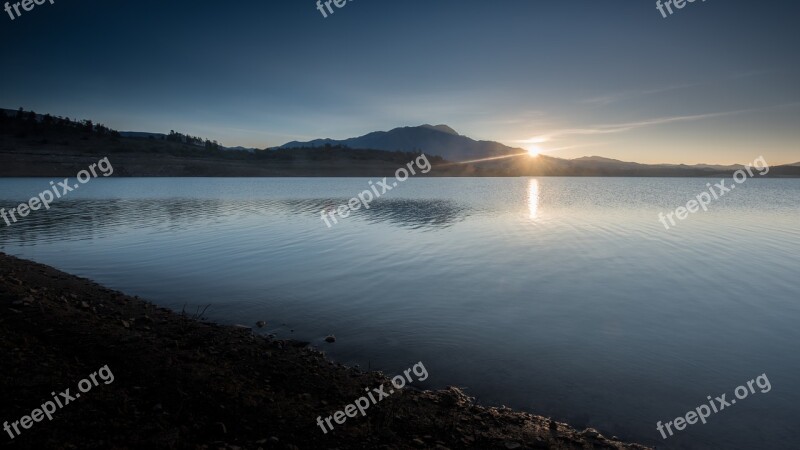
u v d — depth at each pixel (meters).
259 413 6.81
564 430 7.18
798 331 11.97
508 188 110.56
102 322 10.16
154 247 23.62
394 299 14.52
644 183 179.00
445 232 30.94
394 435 6.62
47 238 26.20
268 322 12.05
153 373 7.65
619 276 18.38
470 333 11.50
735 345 10.96
